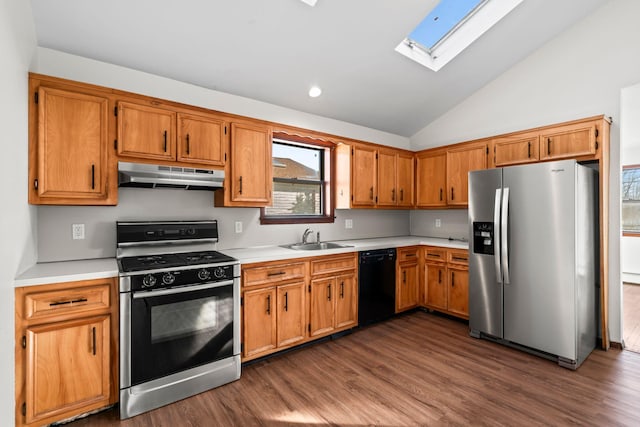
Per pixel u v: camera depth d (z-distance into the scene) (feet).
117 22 6.93
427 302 12.34
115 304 6.27
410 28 8.84
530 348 8.90
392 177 13.11
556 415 6.20
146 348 6.37
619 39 9.27
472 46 10.22
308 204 12.14
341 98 11.22
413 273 12.41
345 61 9.52
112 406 6.49
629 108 10.94
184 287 6.77
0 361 4.58
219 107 9.55
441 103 12.90
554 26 10.09
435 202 13.21
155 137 7.60
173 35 7.50
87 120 6.82
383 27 8.59
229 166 8.84
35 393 5.49
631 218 17.30
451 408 6.46
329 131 12.26
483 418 6.14
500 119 11.94
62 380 5.74
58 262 7.14
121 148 7.15
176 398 6.71
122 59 7.81
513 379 7.55
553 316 8.29
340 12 7.84
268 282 8.45
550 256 8.34
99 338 6.09
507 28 9.85
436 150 13.15
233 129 8.84
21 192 5.80
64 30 6.85
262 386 7.31
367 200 12.26
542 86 10.87
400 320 11.73
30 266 6.46
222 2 7.01
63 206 7.38
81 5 6.44
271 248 10.15
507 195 9.14
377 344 9.61
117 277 6.27
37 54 6.93
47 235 7.20
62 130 6.55
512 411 6.34
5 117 4.89
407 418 6.17
